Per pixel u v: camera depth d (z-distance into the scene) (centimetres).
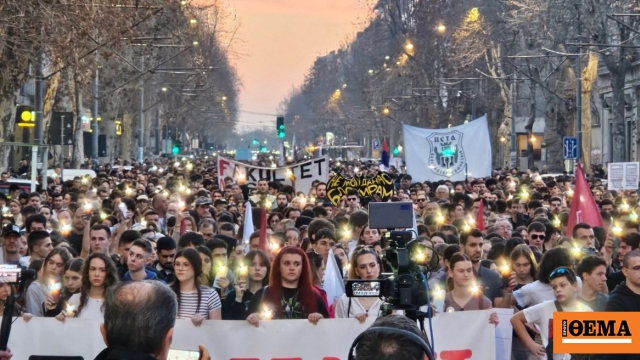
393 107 9000
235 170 2723
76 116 4466
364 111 10900
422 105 7944
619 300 802
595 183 3056
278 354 855
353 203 1927
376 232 1264
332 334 855
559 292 858
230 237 1341
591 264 918
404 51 7406
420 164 2908
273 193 2509
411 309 612
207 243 1164
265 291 913
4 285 823
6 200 2039
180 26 4534
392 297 614
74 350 855
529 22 4509
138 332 421
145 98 7212
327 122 16212
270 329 855
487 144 2897
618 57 4762
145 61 5688
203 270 1021
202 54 7088
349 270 934
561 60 4994
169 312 430
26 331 852
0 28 2144
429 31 7412
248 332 855
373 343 401
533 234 1351
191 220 1549
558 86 5119
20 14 2130
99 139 4869
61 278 994
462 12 7269
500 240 1295
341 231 1390
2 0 2130
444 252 1064
